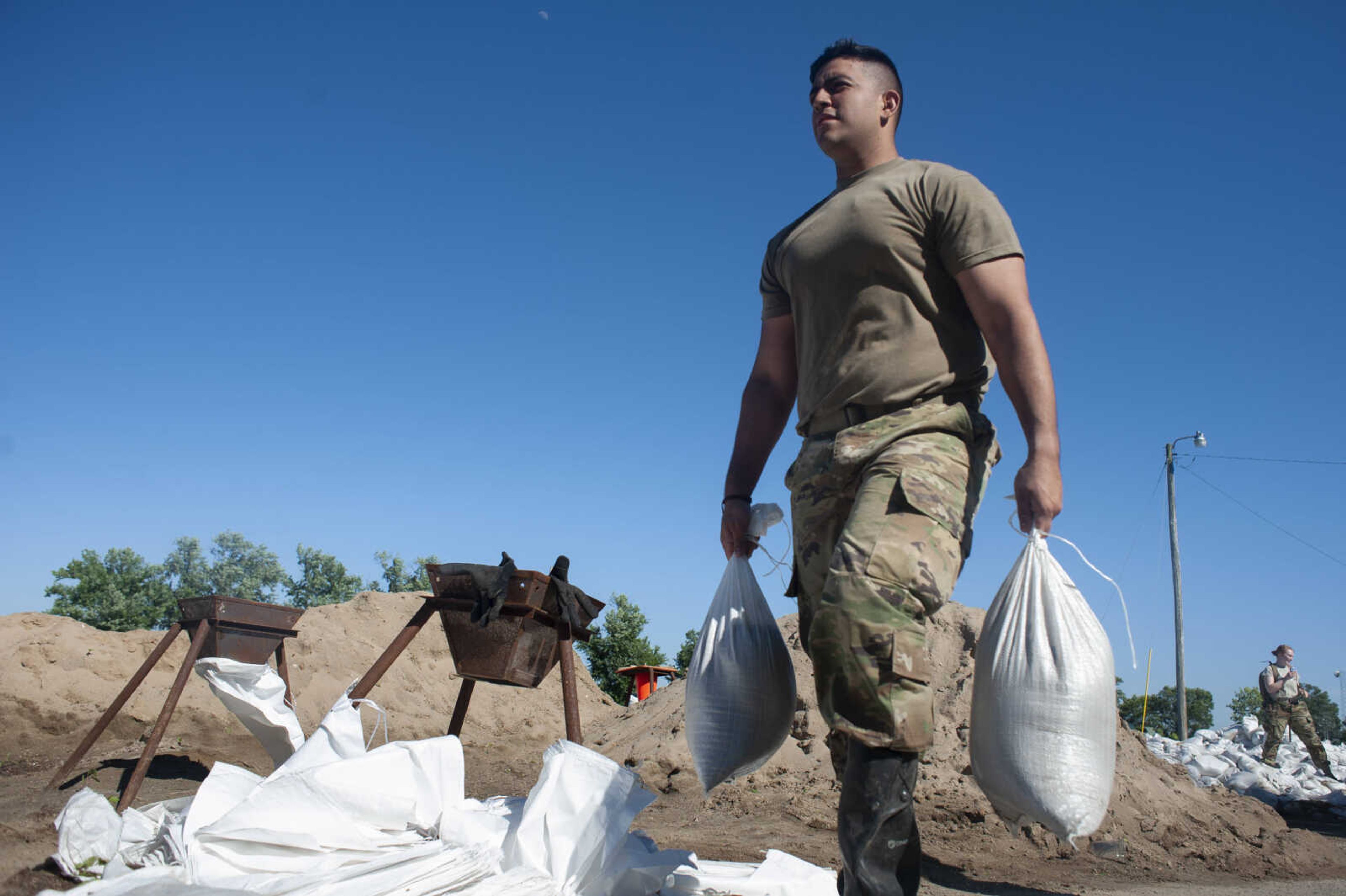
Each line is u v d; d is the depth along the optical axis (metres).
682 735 7.57
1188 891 4.74
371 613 9.70
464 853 2.56
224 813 2.75
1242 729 13.98
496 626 4.14
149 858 2.71
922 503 2.08
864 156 2.62
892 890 1.92
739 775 2.51
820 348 2.47
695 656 2.58
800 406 2.57
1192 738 14.22
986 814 6.15
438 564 4.21
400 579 44.94
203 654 5.17
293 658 8.57
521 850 2.65
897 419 2.28
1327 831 7.71
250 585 54.00
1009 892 4.59
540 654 4.30
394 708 8.42
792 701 2.56
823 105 2.61
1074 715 1.96
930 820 6.18
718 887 2.98
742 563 2.68
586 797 2.73
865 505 2.13
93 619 34.75
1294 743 13.37
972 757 2.12
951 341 2.36
